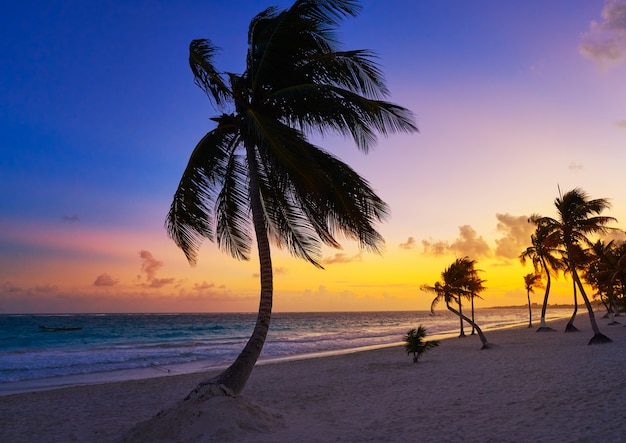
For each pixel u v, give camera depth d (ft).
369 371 62.28
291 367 72.59
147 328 265.13
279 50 31.76
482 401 35.12
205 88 32.55
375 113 27.94
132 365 85.92
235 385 28.63
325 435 26.40
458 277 98.32
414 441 24.93
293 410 35.35
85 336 192.54
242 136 32.89
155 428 26.18
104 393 51.57
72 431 32.96
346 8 29.73
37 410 41.98
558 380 41.22
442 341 118.42
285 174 28.81
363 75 30.83
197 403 27.17
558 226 85.46
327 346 127.75
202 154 32.12
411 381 49.47
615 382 37.37
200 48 32.22
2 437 31.86
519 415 29.48
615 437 22.95
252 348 29.73
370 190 29.89
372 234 30.53
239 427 26.00
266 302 30.35
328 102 29.94
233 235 37.17
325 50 32.78
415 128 28.81
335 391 45.62
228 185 35.24
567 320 219.61
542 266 115.65
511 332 141.79
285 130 28.68
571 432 24.52
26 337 185.26
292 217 34.53
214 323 358.43
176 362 90.68
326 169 30.45
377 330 232.32
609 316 197.06
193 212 32.07
